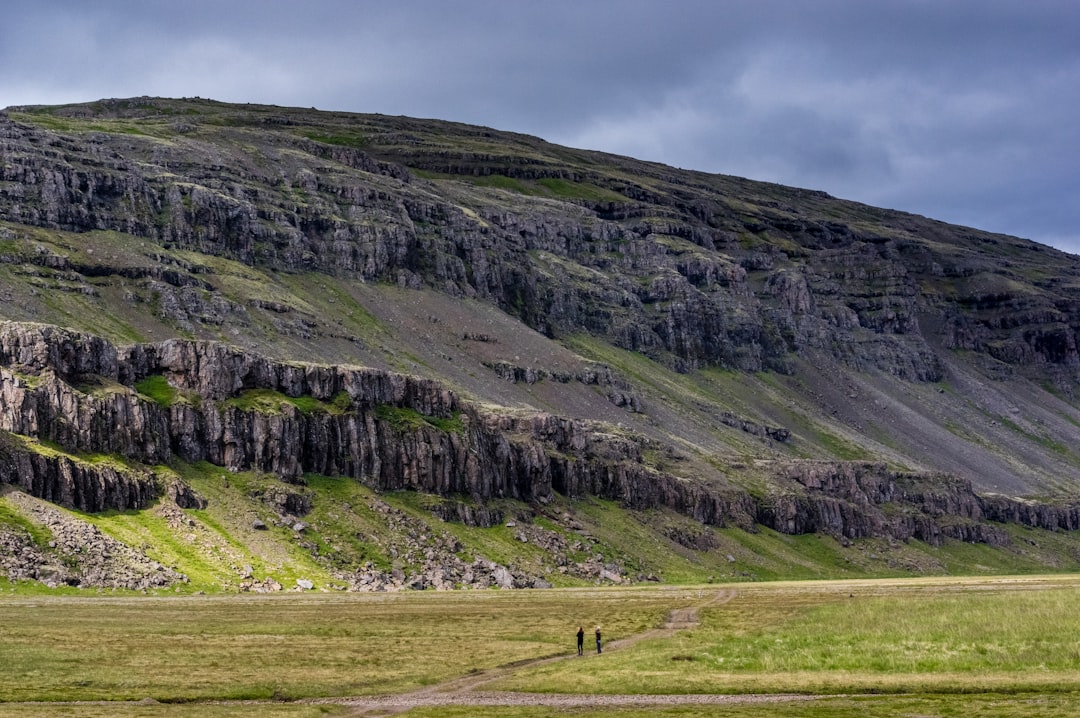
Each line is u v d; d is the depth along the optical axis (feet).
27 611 603.26
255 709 371.15
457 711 365.40
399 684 420.36
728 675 417.08
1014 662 416.26
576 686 404.98
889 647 456.86
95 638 517.55
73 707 369.91
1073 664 406.21
